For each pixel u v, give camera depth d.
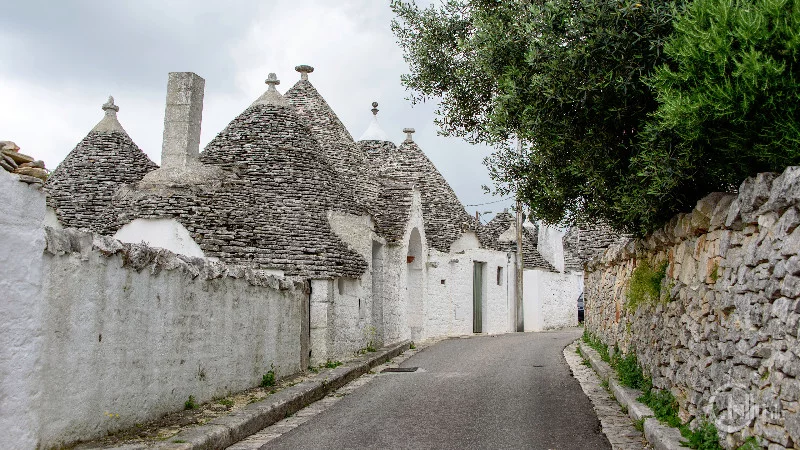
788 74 5.39
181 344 8.24
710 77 5.84
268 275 11.04
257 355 10.55
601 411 8.98
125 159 17.03
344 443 7.47
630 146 8.32
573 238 38.22
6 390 5.31
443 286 24.20
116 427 6.85
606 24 7.86
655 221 8.70
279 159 16.09
